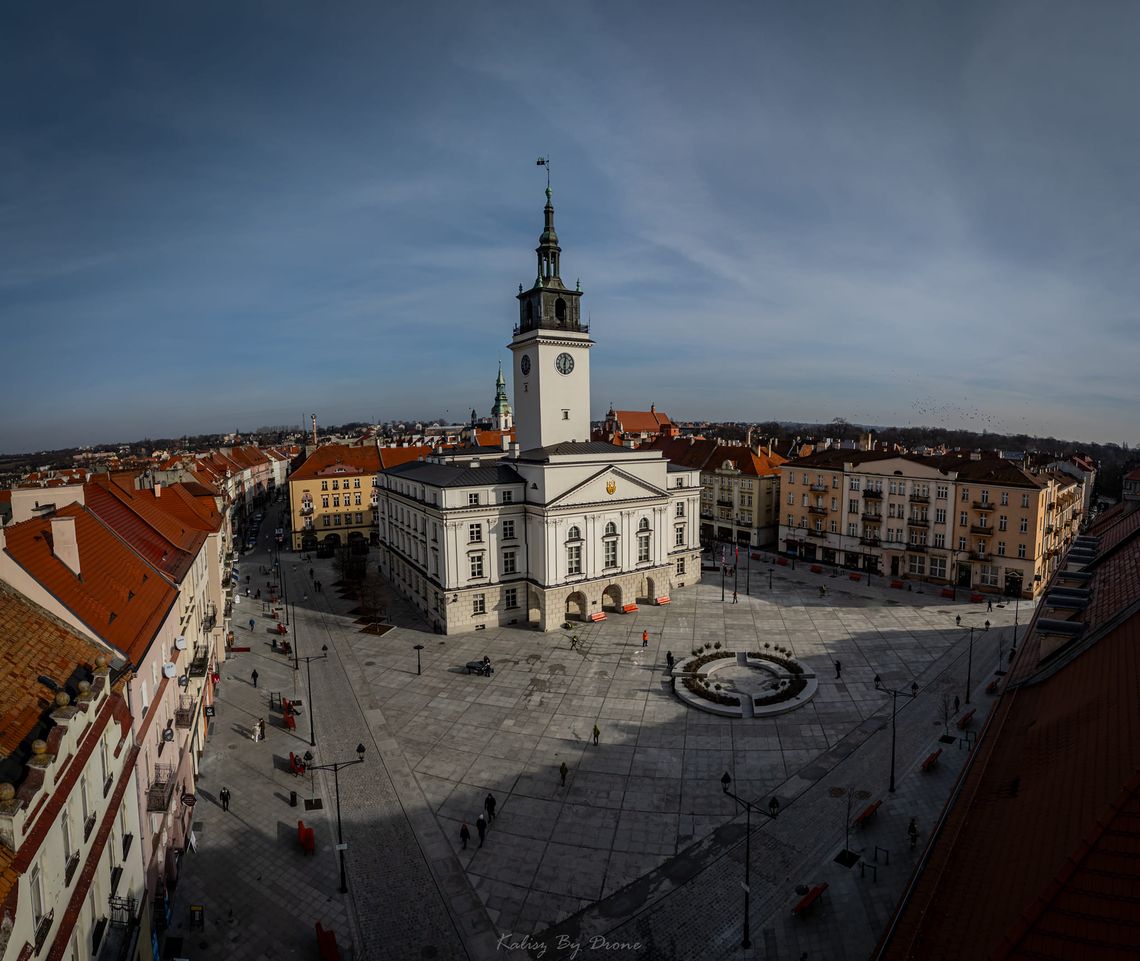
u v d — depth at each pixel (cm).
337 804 3164
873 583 8262
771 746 4228
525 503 6912
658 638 6325
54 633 2403
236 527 12812
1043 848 1261
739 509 10931
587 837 3384
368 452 12219
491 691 5191
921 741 4244
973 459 8250
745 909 2697
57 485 3831
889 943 1358
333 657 6044
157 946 2661
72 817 1844
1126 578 2486
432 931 2809
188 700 3922
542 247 7594
